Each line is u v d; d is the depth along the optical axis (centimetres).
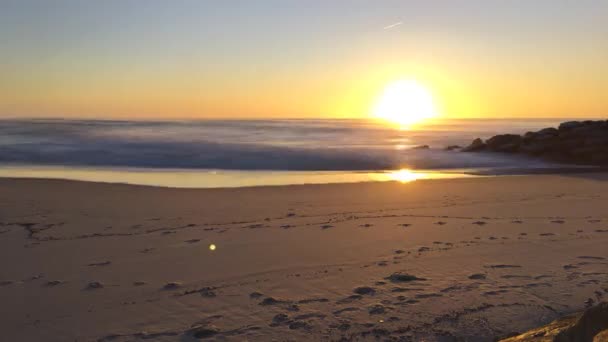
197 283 639
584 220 1009
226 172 2050
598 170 2092
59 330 507
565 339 363
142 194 1317
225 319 529
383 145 3609
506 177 1753
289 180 1788
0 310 555
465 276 659
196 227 948
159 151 2614
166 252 780
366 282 640
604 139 2598
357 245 820
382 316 532
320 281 645
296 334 493
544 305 554
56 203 1183
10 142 2908
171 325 516
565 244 818
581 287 607
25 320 530
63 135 3491
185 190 1390
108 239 858
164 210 1112
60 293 606
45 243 831
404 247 808
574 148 2609
